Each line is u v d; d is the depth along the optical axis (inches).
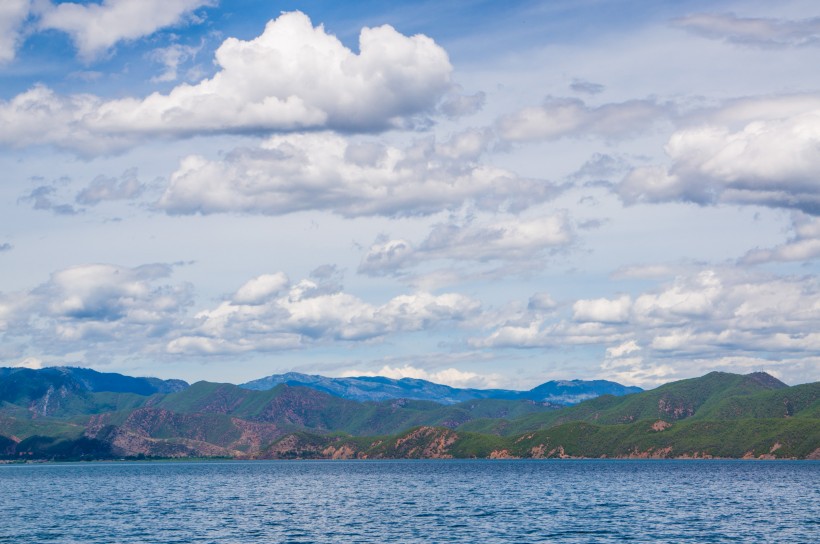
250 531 5546.3
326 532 5438.0
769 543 4699.8
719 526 5561.0
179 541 5049.2
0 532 5644.7
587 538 4963.1
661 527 5511.8
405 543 4827.8
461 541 4881.9
